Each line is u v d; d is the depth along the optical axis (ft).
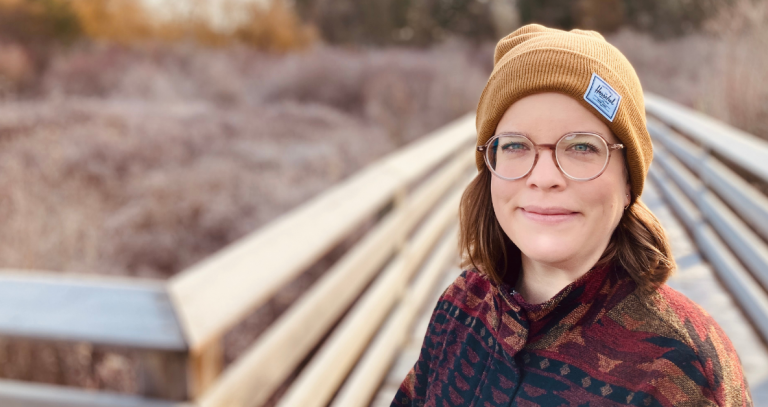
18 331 3.81
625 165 2.59
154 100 54.49
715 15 20.92
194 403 3.85
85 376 11.95
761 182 15.31
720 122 19.21
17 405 4.22
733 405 2.19
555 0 87.81
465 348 2.85
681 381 2.18
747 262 9.55
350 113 54.24
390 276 9.03
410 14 92.17
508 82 2.53
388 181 8.68
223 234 23.21
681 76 46.55
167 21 78.84
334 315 6.72
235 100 57.62
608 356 2.35
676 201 15.80
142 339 3.72
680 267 11.60
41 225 18.20
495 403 2.57
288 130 43.34
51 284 4.06
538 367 2.49
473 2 90.58
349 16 94.17
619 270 2.52
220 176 28.53
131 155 32.37
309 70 61.05
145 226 23.11
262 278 4.63
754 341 8.49
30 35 62.03
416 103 51.52
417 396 3.16
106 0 74.33
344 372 7.02
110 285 3.95
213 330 3.92
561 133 2.43
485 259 2.96
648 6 67.05
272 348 5.07
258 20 78.74
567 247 2.45
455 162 16.56
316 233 5.89
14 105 46.16
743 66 18.93
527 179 2.49
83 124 39.47
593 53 2.45
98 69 59.31
